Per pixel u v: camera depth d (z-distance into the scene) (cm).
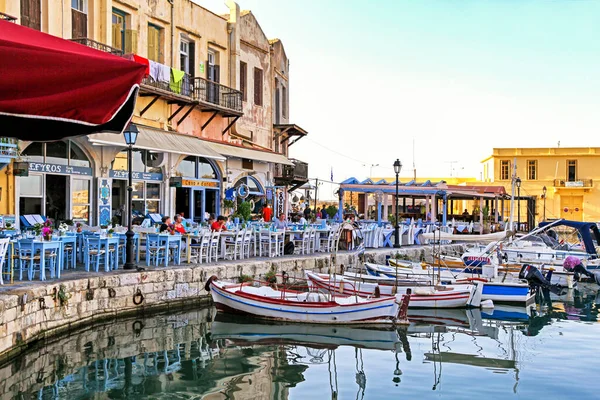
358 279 1789
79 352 1032
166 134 2162
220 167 2606
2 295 958
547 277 2191
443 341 1259
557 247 2986
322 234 2417
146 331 1230
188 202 2417
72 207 1852
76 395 816
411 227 3095
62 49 562
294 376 959
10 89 500
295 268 1898
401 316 1438
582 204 6378
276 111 3500
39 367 932
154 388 866
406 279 1873
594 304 1878
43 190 1748
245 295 1409
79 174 1870
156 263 1559
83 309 1210
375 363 1055
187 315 1421
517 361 1091
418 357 1107
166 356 1047
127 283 1341
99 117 553
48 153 1766
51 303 1100
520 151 6500
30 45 514
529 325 1474
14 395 801
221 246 1870
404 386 915
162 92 2164
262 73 3184
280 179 3238
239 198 2727
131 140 1463
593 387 927
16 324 962
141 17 2228
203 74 2625
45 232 1242
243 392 864
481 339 1288
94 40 1980
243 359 1054
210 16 2675
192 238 1725
